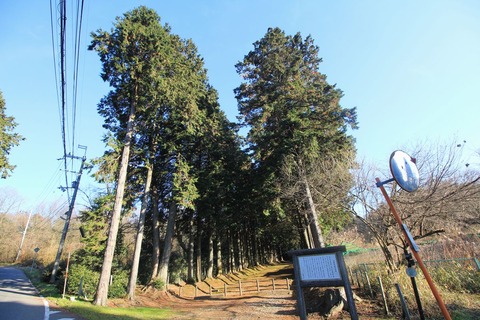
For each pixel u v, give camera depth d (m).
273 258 50.53
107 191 18.38
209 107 22.23
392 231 10.73
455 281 9.05
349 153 14.69
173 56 16.39
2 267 35.81
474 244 10.48
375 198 11.05
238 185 24.36
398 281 9.06
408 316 7.44
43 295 13.58
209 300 16.83
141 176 18.91
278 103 18.38
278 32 21.58
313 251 6.29
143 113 16.44
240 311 11.75
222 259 35.25
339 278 5.81
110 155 14.27
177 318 10.66
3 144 16.98
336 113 18.42
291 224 24.41
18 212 48.50
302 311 5.94
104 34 14.05
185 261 27.84
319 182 14.24
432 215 9.65
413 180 5.50
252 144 20.05
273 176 18.81
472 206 9.80
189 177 18.09
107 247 12.88
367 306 9.24
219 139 22.77
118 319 9.41
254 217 27.03
